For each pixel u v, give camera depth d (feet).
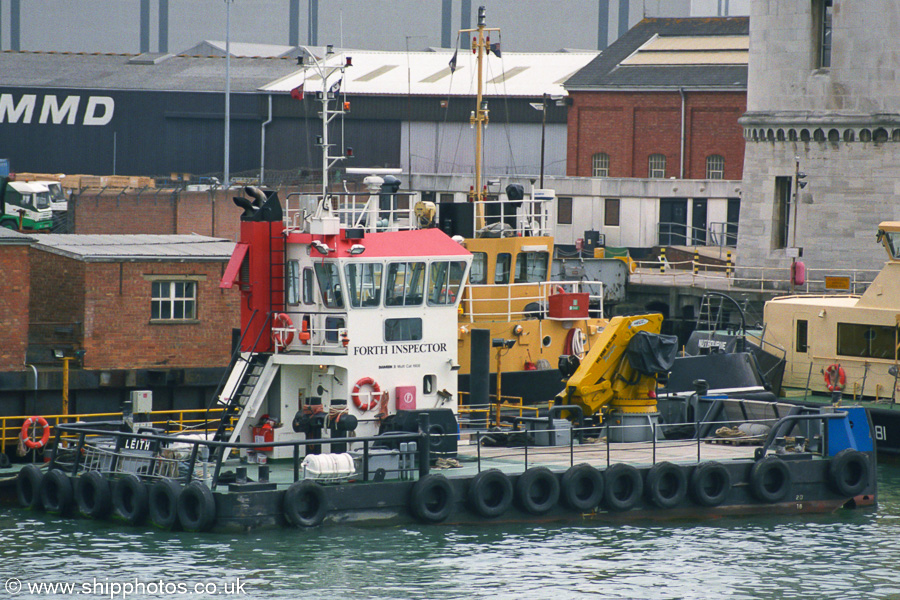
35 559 272.72
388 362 320.29
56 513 306.14
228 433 320.70
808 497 328.70
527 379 409.08
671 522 314.55
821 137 632.38
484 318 415.64
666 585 269.03
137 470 299.79
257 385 317.42
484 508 298.76
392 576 266.36
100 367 391.04
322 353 316.40
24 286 375.45
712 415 362.94
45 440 349.41
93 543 282.97
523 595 259.39
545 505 304.50
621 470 310.45
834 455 332.60
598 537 298.97
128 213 629.10
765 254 654.12
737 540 301.43
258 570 266.98
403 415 306.96
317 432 312.91
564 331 424.05
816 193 635.66
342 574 266.16
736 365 411.34
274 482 291.38
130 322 395.96
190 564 269.44
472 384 350.84
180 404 399.85
